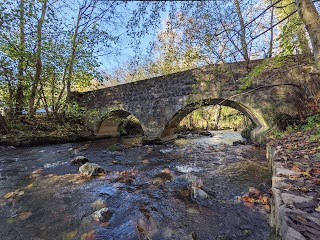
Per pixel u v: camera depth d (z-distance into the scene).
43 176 4.54
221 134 16.25
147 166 5.63
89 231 2.36
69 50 10.70
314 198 1.54
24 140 8.72
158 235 2.29
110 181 4.20
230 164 5.65
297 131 5.45
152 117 10.52
